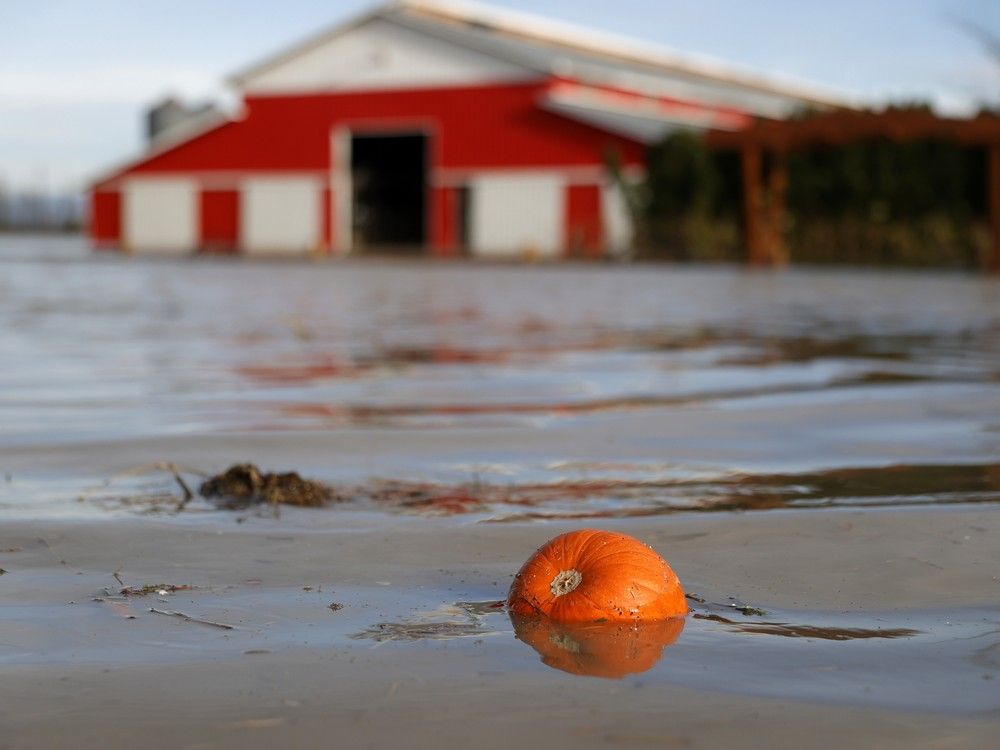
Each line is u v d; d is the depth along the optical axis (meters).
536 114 37.28
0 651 2.46
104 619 2.69
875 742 2.02
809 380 7.62
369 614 2.73
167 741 2.02
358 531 3.61
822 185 30.05
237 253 39.69
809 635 2.60
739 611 2.78
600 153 36.31
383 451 5.05
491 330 11.46
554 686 2.26
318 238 40.28
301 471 4.60
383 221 42.81
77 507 3.93
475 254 38.06
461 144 38.28
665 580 2.72
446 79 38.44
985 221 28.67
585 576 2.71
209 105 52.00
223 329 11.27
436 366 8.33
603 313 13.95
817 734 2.05
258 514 3.84
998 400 6.67
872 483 4.40
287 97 40.47
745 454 5.00
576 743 2.00
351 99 39.69
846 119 26.52
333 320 12.55
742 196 32.06
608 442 5.29
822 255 29.77
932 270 27.52
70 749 1.99
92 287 19.02
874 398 6.75
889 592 2.96
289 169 40.53
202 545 3.42
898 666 2.40
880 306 15.41
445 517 3.83
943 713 2.15
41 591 2.92
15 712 2.14
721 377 7.77
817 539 3.51
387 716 2.11
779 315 13.73
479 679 2.29
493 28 45.34
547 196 37.16
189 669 2.35
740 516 3.84
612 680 2.29
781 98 52.22
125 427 5.61
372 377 7.67
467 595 2.91
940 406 6.43
